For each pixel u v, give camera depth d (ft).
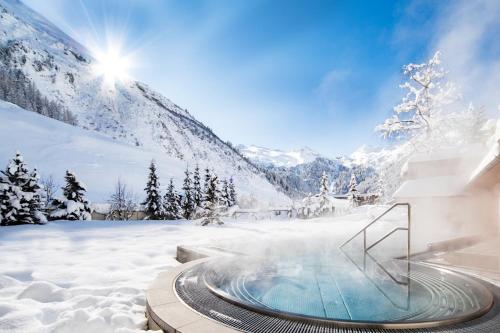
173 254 28.14
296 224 70.28
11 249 28.91
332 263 21.01
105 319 11.83
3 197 58.75
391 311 12.07
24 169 62.28
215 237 40.63
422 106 76.79
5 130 240.94
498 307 10.98
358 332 9.06
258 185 554.46
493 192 44.98
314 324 9.64
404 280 16.22
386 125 78.69
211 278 15.64
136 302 14.15
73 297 14.85
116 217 128.06
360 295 14.25
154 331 10.27
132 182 219.61
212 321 10.00
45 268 20.75
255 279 17.08
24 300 13.93
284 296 14.40
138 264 23.86
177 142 565.94
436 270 17.79
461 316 9.71
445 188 52.70
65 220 70.79
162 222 71.77
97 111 532.32
